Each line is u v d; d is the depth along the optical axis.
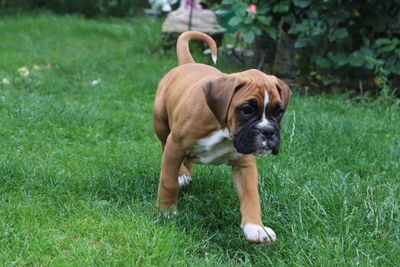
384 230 3.42
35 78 7.41
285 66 8.09
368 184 4.15
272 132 3.05
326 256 3.08
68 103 6.14
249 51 8.96
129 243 3.13
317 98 7.04
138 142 5.30
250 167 3.47
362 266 2.98
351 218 3.47
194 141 3.39
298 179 4.26
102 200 3.82
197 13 9.73
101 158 4.68
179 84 3.76
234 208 3.84
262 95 3.07
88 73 8.01
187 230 3.53
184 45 4.39
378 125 5.80
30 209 3.44
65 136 5.27
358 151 5.05
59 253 3.00
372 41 7.25
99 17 14.60
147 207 3.68
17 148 4.78
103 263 2.90
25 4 14.61
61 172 4.21
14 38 10.84
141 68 8.39
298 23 7.41
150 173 4.32
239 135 3.09
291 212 3.67
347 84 7.49
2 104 5.89
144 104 6.55
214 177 4.27
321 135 5.29
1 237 3.08
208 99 3.15
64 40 11.09
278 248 3.34
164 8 13.58
